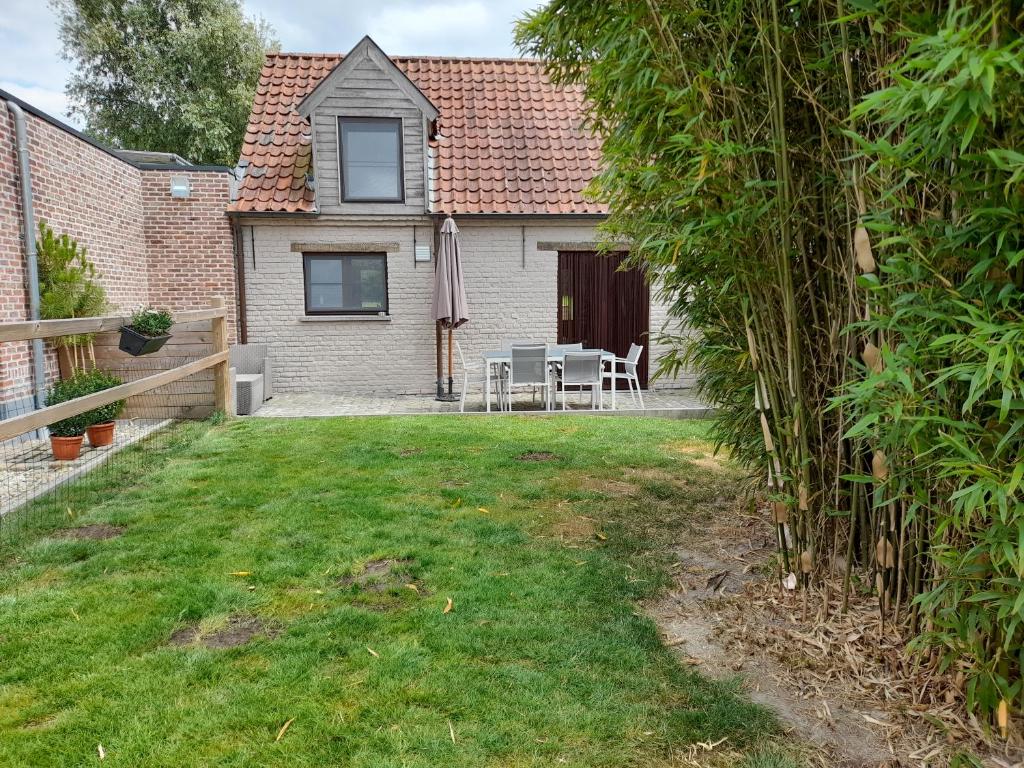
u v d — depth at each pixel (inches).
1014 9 55.8
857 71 86.7
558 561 127.0
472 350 387.9
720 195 91.7
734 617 106.0
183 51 722.8
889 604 95.0
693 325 129.4
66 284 259.3
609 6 103.7
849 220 89.0
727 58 91.0
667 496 168.7
